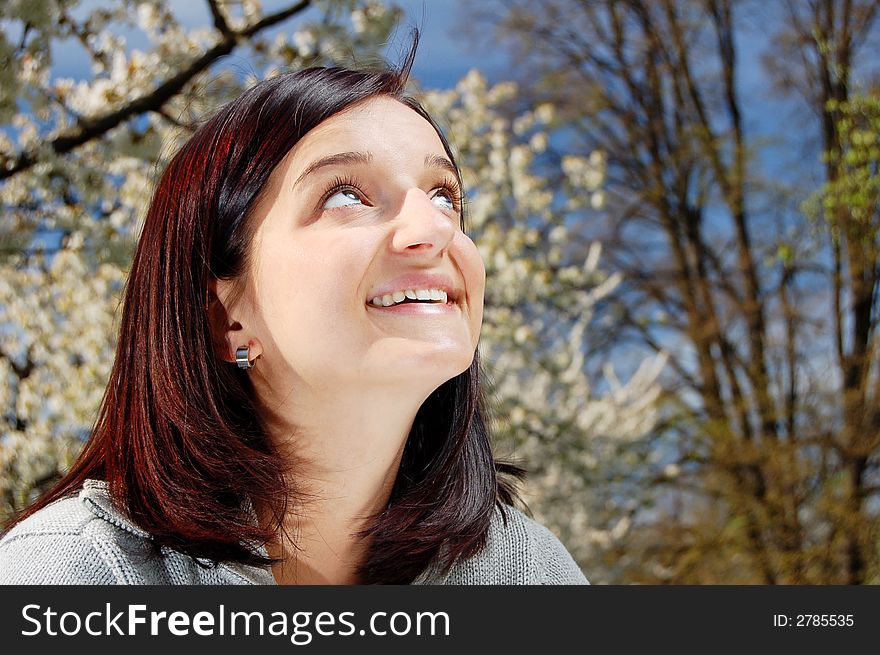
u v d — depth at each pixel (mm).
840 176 8328
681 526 8711
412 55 908
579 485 6480
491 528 1024
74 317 3766
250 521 853
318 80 825
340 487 854
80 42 3209
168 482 839
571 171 6707
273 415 836
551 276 5828
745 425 9812
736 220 10586
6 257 3447
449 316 764
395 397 777
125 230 3582
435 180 820
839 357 9148
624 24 11398
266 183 812
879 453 8305
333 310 743
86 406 3568
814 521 8250
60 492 924
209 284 852
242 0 3389
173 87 3168
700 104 11250
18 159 3131
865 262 8625
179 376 855
